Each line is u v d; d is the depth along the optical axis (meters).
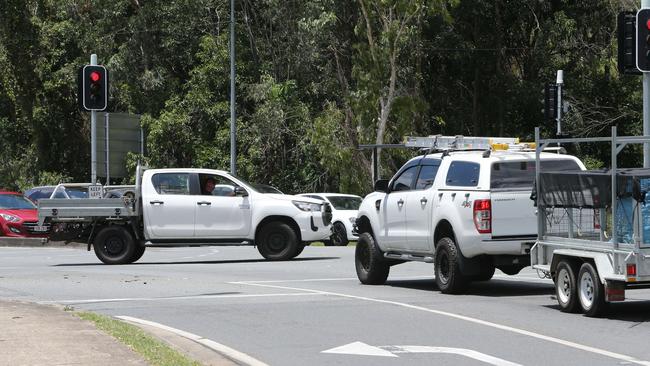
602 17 141.25
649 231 38.06
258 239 75.44
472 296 49.12
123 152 92.94
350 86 139.88
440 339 35.28
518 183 47.91
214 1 148.38
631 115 141.75
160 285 55.25
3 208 107.81
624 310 43.06
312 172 142.38
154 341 32.91
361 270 56.69
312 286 54.84
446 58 145.25
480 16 145.50
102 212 73.25
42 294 51.28
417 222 52.19
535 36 144.38
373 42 127.12
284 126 139.75
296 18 142.00
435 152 53.19
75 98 166.62
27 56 166.38
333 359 31.58
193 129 145.25
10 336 33.69
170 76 150.00
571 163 49.06
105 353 30.16
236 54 145.38
